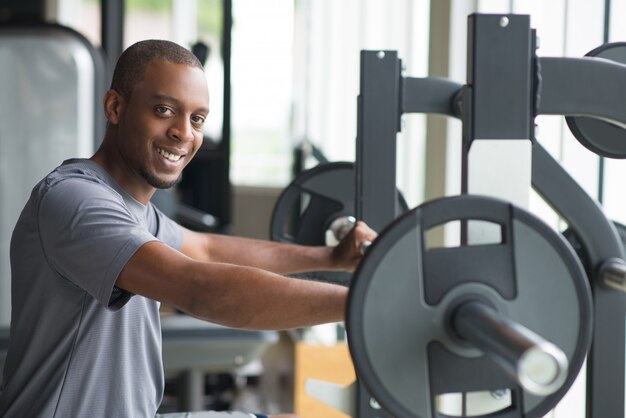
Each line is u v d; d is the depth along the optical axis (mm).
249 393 4566
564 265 1150
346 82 4605
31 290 1679
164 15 4695
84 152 3059
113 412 1737
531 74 1353
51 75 3041
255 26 6211
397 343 1119
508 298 1145
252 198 6309
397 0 3787
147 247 1474
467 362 1139
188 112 1760
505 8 2932
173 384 4184
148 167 1768
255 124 6312
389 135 2102
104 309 1696
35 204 1648
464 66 3049
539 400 1170
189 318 2969
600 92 1408
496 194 1339
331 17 4996
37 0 4582
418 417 1135
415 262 1113
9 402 1739
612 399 1570
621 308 1561
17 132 3055
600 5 2322
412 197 3635
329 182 2402
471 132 1332
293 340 4676
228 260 2152
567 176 1541
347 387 1957
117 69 1782
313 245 2420
